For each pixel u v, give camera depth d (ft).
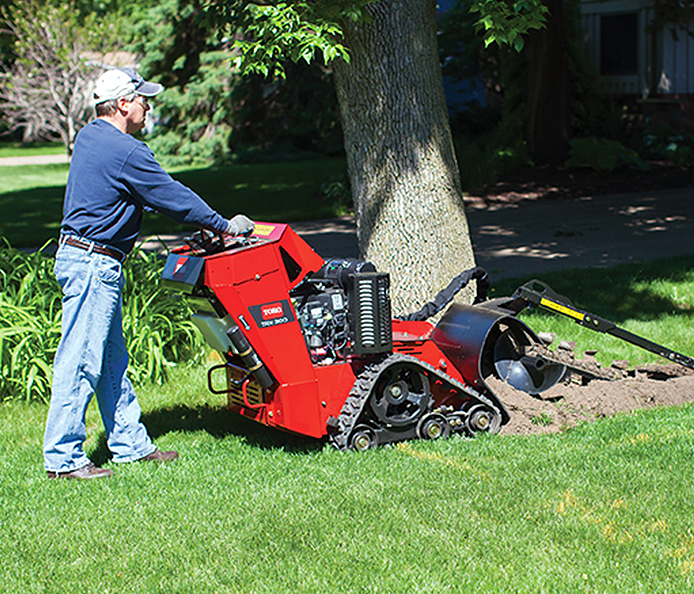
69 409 13.92
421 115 19.69
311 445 15.35
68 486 13.66
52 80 99.30
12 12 98.58
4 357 19.38
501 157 64.28
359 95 19.85
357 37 19.42
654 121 75.97
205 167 97.81
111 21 104.32
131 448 14.80
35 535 11.75
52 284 21.71
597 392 17.10
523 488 12.80
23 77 101.50
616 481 12.96
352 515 12.00
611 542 11.00
